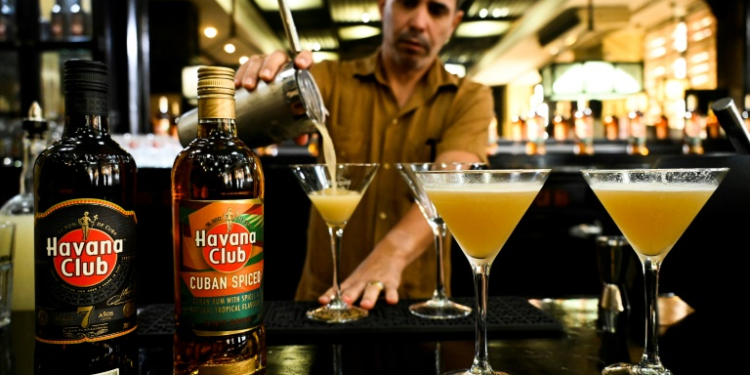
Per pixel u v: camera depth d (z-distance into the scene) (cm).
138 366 81
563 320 106
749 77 325
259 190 83
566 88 352
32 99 287
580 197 297
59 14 292
